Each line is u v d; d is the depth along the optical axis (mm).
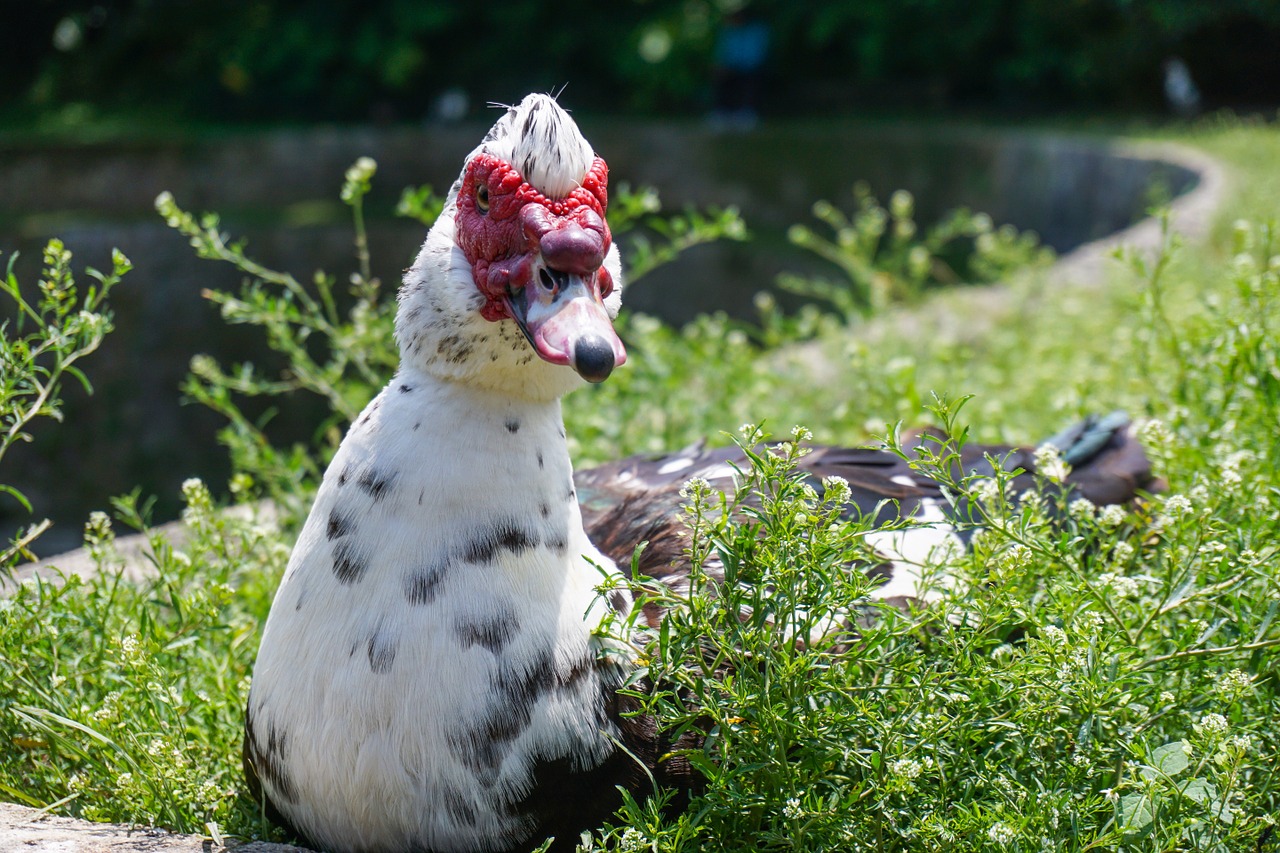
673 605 2896
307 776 2873
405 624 2750
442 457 2785
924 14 23688
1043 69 23594
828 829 2723
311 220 18297
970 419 5539
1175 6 22078
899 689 2824
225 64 25109
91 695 3623
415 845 2838
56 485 14711
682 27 24422
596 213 2719
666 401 6090
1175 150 15594
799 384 6852
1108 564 3391
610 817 2895
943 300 9180
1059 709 2832
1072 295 8461
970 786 2746
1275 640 2957
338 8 25250
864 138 20141
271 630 2955
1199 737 2791
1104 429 4340
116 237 15594
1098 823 2889
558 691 2820
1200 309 5418
